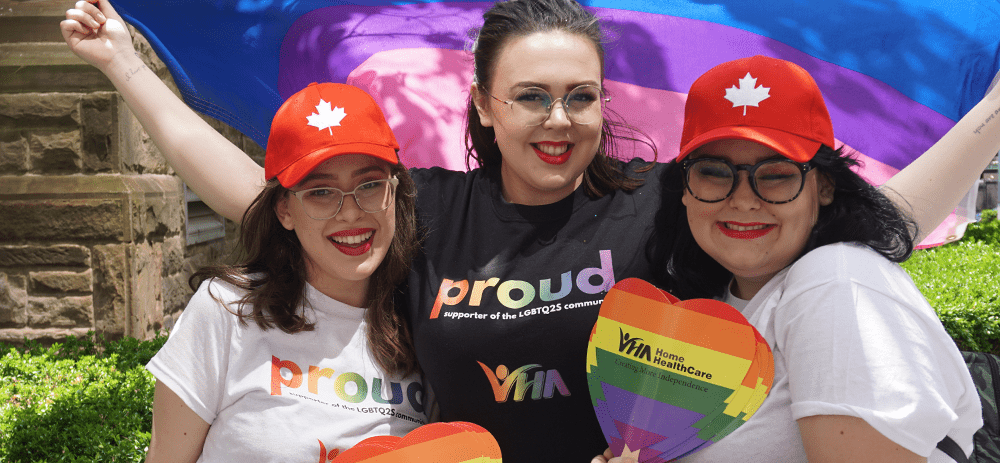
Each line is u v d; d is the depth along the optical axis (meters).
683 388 1.40
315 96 1.65
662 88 2.59
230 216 2.01
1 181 4.67
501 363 1.64
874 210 1.38
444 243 1.79
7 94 4.64
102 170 4.72
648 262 1.68
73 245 4.68
